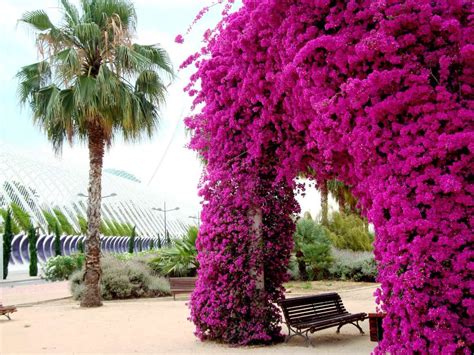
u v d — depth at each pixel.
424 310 3.66
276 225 7.01
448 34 3.95
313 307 7.43
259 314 6.64
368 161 4.15
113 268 15.34
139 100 13.60
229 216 6.66
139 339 7.50
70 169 47.94
